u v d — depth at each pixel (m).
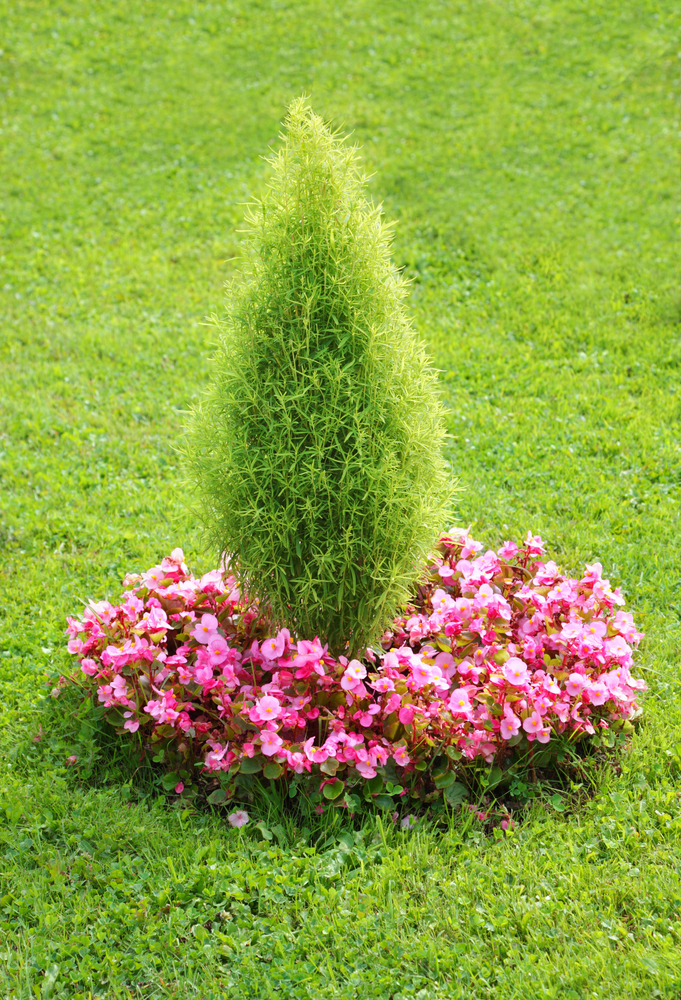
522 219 9.88
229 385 3.48
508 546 4.43
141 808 3.44
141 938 2.92
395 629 4.12
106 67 14.06
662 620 4.54
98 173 11.30
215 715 3.63
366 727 3.54
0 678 4.25
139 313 8.34
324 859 3.22
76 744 3.78
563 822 3.42
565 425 6.41
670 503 5.46
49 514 5.53
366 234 3.42
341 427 3.40
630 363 7.27
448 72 13.92
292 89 13.39
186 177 11.18
